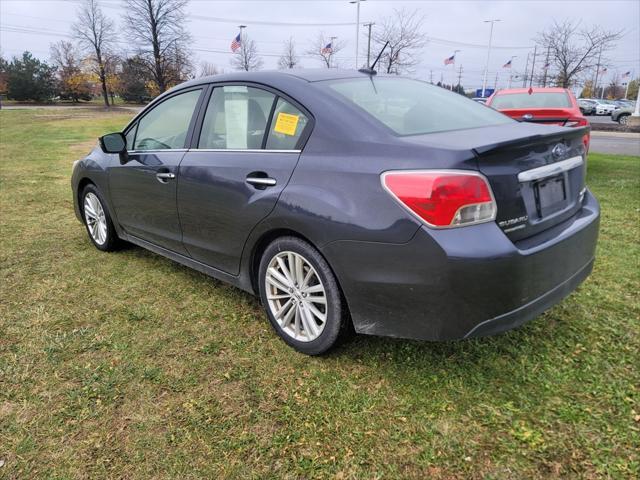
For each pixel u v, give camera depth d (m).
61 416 2.28
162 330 3.05
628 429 2.12
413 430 2.16
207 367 2.65
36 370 2.63
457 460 2.00
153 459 2.03
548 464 1.97
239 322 3.14
